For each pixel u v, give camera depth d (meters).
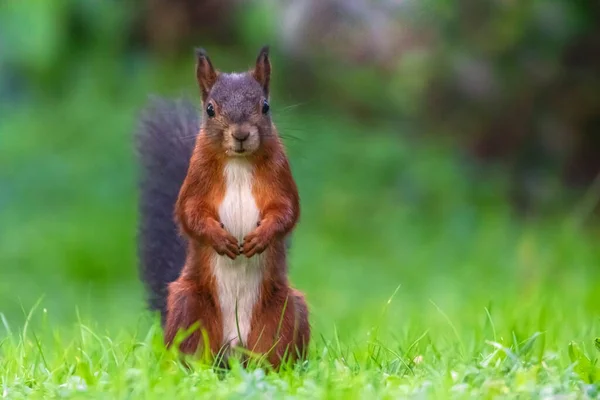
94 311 13.38
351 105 19.30
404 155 18.33
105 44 20.06
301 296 7.04
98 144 18.41
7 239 16.05
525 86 17.55
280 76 19.16
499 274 14.81
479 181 17.88
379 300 13.23
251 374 5.76
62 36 19.67
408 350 6.77
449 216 17.20
